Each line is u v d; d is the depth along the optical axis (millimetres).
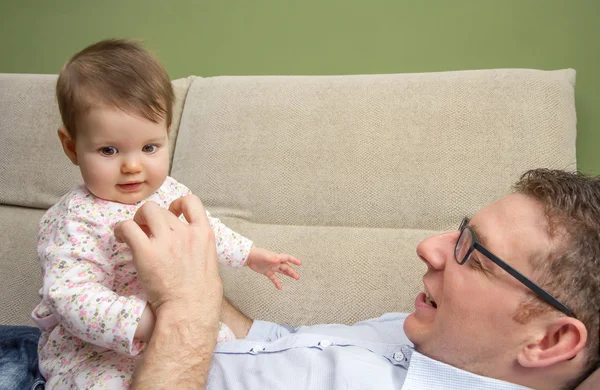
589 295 854
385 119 1547
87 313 933
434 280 1027
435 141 1502
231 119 1640
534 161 1440
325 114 1584
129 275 1057
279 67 2041
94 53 1024
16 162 1744
